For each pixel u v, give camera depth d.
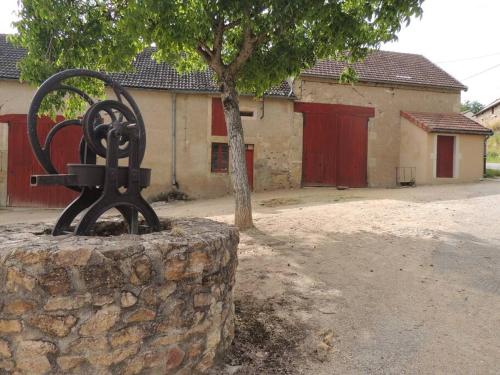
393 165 15.48
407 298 4.00
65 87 3.21
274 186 14.60
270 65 7.19
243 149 6.98
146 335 2.40
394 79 15.44
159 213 10.60
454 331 3.38
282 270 4.70
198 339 2.66
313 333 3.36
